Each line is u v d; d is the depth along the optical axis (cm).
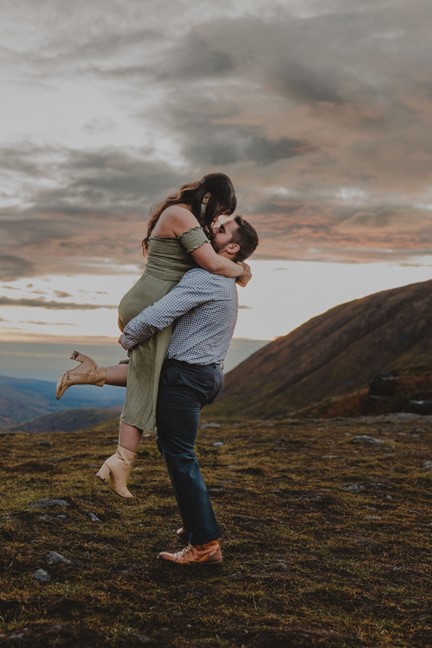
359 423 1861
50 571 451
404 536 629
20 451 1133
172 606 406
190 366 467
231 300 473
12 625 353
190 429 477
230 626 376
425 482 914
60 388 468
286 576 481
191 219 459
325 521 671
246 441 1362
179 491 482
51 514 595
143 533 577
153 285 466
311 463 1066
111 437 1389
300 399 18862
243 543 560
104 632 349
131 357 468
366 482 896
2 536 514
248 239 484
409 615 424
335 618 406
